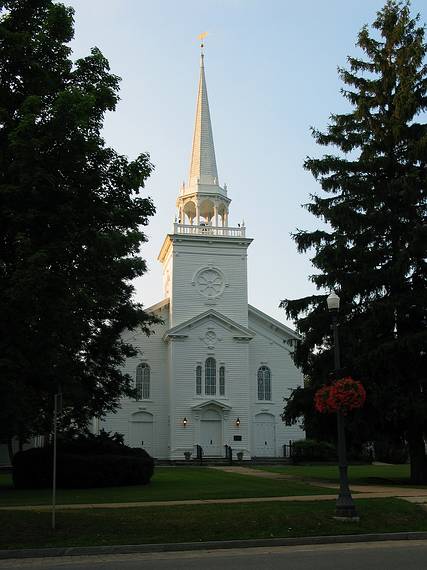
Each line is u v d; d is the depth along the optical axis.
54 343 17.06
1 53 16.36
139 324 36.00
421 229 26.75
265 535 15.09
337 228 29.64
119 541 14.23
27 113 15.17
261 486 26.28
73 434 32.88
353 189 28.92
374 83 30.20
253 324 54.62
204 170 55.97
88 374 31.94
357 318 29.02
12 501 20.89
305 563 12.11
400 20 30.36
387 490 23.95
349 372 27.75
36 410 26.78
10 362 15.45
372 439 29.22
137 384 51.78
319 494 22.44
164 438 51.28
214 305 52.94
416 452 27.83
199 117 58.03
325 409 18.28
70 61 17.77
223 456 50.00
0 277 15.81
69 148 15.61
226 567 11.76
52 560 12.95
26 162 14.92
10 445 37.22
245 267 54.06
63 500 21.08
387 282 28.16
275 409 53.22
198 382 51.12
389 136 29.42
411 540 15.53
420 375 27.09
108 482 26.94
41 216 15.43
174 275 52.84
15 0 17.53
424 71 29.55
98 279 25.03
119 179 17.02
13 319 15.58
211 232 54.59
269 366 54.06
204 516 16.50
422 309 27.20
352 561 12.28
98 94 17.38
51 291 15.79
